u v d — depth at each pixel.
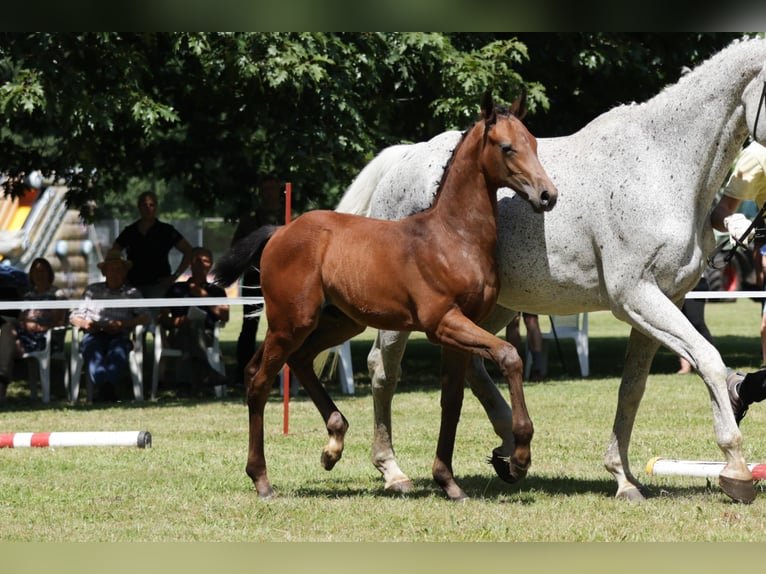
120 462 11.48
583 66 19.81
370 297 8.93
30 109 16.19
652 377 19.91
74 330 17.86
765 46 8.51
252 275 18.16
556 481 10.24
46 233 36.47
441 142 9.90
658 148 8.74
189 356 18.30
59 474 10.77
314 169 18.11
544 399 16.78
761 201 9.69
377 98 19.17
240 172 23.41
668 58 20.42
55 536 8.09
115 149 22.14
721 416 8.56
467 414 15.50
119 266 17.75
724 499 9.15
